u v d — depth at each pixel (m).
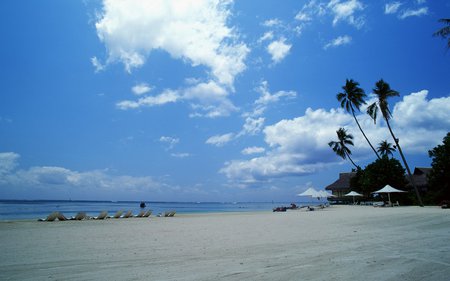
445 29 27.59
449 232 10.70
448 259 6.13
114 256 7.02
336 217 19.88
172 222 18.95
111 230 13.60
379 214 21.33
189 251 7.62
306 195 42.31
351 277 4.82
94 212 47.62
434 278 4.74
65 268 5.79
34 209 55.25
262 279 4.78
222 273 5.20
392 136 38.88
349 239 9.35
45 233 12.33
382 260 6.09
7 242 9.62
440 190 36.94
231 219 21.75
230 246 8.39
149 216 27.75
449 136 36.00
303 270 5.33
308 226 14.22
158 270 5.52
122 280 4.87
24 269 5.73
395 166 44.16
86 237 10.94
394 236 9.84
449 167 35.19
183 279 4.86
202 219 22.42
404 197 43.25
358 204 50.38
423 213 21.12
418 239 9.06
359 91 45.22
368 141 46.00
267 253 7.13
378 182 44.09
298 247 7.97
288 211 36.97
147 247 8.38
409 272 5.11
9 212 42.16
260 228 13.84
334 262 5.95
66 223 18.30
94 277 5.09
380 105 39.34
